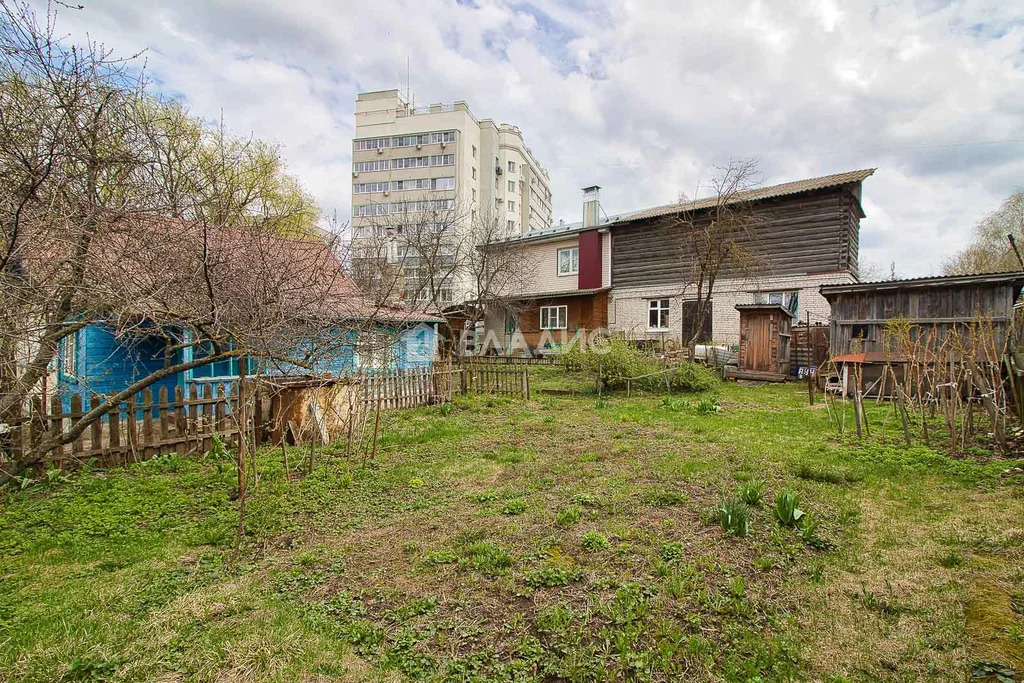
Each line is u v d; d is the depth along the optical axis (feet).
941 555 11.36
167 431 21.11
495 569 11.18
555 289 81.82
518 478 18.52
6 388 16.51
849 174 59.77
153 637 9.02
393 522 14.43
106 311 15.60
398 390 34.09
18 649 8.62
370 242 55.77
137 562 11.98
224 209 25.20
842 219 55.83
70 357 23.65
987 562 10.84
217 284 14.76
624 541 12.50
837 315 39.17
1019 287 35.83
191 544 12.94
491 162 184.96
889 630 8.77
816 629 8.89
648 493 15.97
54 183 13.93
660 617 9.18
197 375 34.68
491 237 80.07
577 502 15.53
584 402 37.27
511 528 13.56
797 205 58.39
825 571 10.93
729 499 14.48
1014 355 21.45
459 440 24.76
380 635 8.96
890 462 18.65
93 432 19.07
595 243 75.31
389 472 19.33
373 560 11.94
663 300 68.85
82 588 10.71
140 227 15.43
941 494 15.35
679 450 21.81
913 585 10.16
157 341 32.91
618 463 20.07
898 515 13.91
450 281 78.64
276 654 8.55
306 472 19.31
